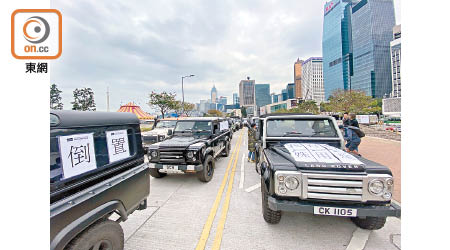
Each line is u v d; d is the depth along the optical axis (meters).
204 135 6.06
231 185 4.77
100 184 2.02
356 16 78.25
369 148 8.68
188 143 4.94
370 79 73.06
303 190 2.45
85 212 1.77
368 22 73.44
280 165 2.66
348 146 6.53
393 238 2.66
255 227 2.95
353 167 2.44
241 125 30.17
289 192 2.48
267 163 3.00
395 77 63.97
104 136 2.20
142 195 2.67
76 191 1.79
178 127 6.41
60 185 1.65
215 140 6.10
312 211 2.39
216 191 4.40
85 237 1.72
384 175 2.37
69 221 1.63
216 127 6.72
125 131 2.55
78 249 1.66
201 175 4.84
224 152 8.04
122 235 2.15
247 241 2.63
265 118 4.11
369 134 13.73
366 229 2.83
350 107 26.67
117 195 2.17
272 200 2.53
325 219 3.15
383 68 72.19
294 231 2.84
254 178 5.29
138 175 2.59
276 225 2.99
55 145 1.65
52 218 1.51
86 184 1.90
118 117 2.47
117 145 2.38
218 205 3.69
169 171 4.68
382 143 10.16
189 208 3.58
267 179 2.74
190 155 4.62
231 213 3.38
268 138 3.90
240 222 3.09
